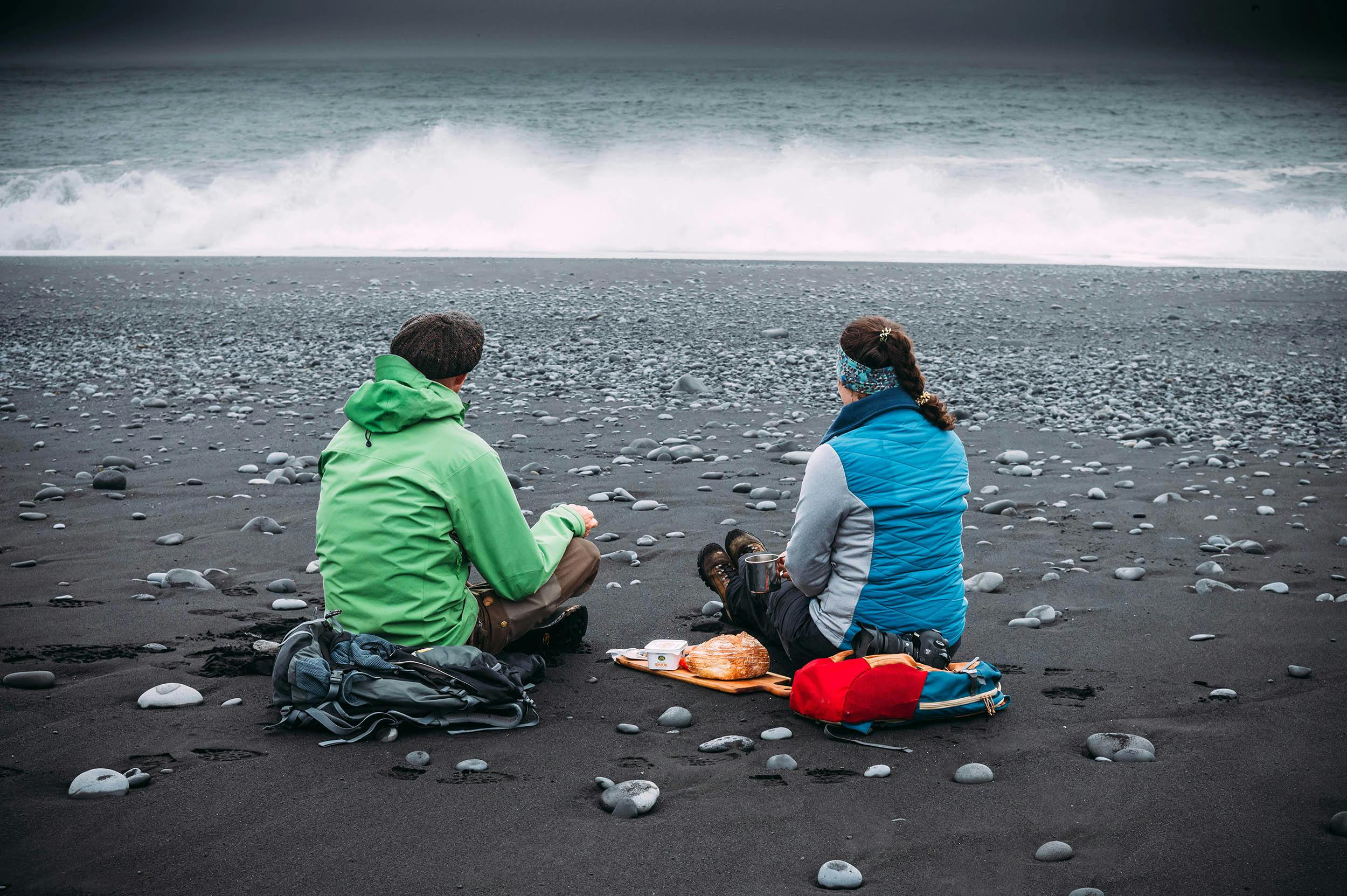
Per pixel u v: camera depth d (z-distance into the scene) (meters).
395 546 3.20
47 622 4.02
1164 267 19.00
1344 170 29.89
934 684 3.16
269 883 2.25
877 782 2.80
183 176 27.80
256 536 5.31
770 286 16.25
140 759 2.88
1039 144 35.06
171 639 3.84
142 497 6.10
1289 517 5.83
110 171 28.69
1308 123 40.47
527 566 3.40
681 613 4.33
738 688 3.47
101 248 21.80
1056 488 6.59
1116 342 12.40
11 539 5.22
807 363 11.02
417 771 2.84
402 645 3.23
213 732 3.06
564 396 9.48
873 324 3.36
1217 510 6.02
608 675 3.66
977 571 4.94
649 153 31.95
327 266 18.23
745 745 3.02
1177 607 4.36
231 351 11.42
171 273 17.27
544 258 19.53
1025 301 15.17
